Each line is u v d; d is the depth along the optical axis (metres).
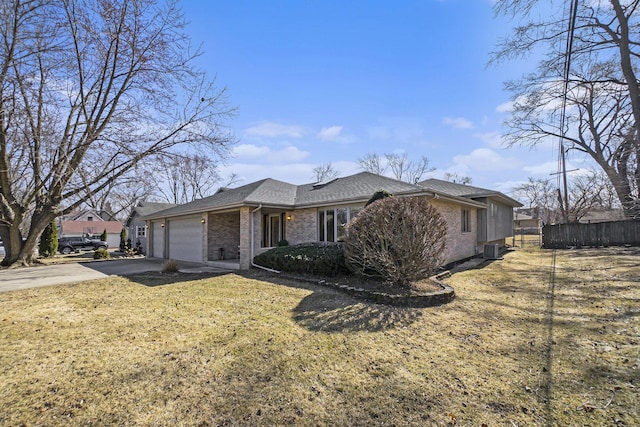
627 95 13.23
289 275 9.65
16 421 2.72
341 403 2.97
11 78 10.70
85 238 28.25
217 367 3.70
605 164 17.48
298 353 4.06
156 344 4.39
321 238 12.44
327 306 6.25
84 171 12.68
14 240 14.61
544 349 4.11
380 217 7.02
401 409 2.87
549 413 2.78
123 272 11.77
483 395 3.07
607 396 3.01
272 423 2.70
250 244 11.84
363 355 4.00
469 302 6.52
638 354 3.86
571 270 10.23
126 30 12.23
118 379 3.43
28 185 15.12
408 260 6.80
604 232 17.75
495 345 4.28
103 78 13.28
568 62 7.63
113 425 2.69
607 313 5.49
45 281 9.80
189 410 2.88
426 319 5.43
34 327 5.15
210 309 6.18
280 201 12.95
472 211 14.23
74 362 3.84
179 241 16.31
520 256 14.98
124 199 15.25
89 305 6.60
